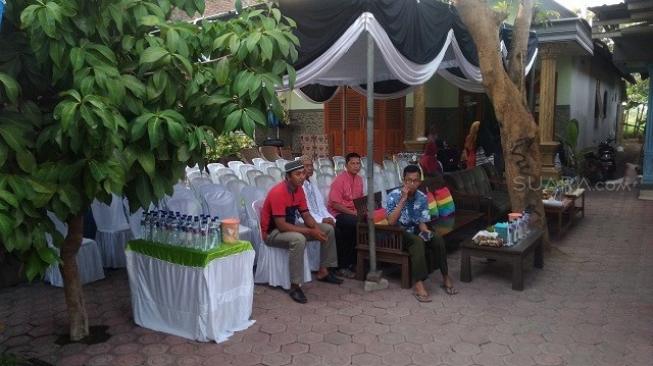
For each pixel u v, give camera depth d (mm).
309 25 5203
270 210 5129
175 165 3273
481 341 4039
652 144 10820
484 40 6059
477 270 5879
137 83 2930
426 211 5270
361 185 6145
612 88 19938
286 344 4012
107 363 3729
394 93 9578
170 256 4098
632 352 3830
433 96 13711
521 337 4105
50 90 3121
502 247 5266
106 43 3059
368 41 4953
